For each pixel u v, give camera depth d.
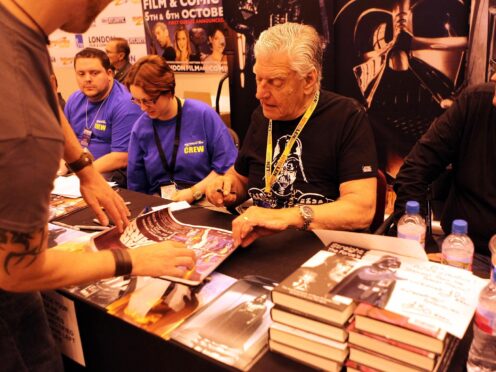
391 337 0.75
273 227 1.27
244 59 3.46
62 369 1.15
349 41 3.01
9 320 1.01
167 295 1.05
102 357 1.10
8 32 0.70
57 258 0.84
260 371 0.82
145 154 2.36
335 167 1.53
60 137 0.75
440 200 1.81
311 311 0.80
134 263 0.92
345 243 1.09
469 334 0.88
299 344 0.82
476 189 1.59
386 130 3.04
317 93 1.54
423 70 2.83
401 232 1.22
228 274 1.13
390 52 2.90
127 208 1.54
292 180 1.56
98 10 0.82
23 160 0.70
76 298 1.07
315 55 1.42
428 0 2.70
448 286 0.86
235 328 0.93
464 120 1.61
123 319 0.98
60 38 4.91
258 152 1.65
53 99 0.80
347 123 1.50
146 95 2.12
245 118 3.58
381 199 1.65
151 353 0.97
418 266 0.94
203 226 1.37
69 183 1.95
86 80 2.79
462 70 2.71
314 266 0.93
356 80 3.06
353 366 0.78
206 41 3.74
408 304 0.79
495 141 1.54
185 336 0.91
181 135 2.29
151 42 4.11
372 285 0.85
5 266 0.77
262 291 1.04
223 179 1.70
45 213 0.76
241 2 3.34
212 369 0.87
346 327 0.78
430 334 0.71
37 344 1.07
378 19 2.88
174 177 2.35
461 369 0.80
